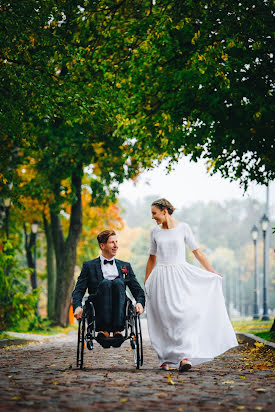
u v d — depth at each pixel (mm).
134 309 10859
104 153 32219
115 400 7270
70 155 31406
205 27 18641
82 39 22016
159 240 11156
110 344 10703
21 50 18953
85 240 45906
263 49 18391
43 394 7707
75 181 34656
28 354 15906
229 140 19047
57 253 36500
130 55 22266
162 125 21000
